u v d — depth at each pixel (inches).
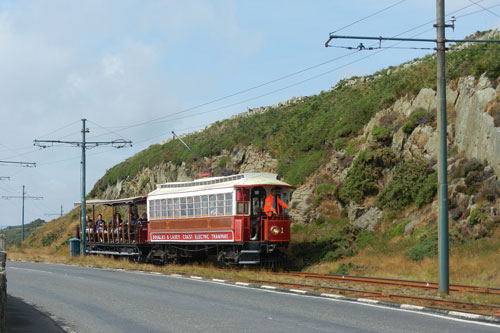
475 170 952.3
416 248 917.2
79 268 1147.3
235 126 1948.8
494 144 924.0
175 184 1202.6
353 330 430.0
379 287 717.3
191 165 1862.7
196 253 1142.3
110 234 1471.5
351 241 1077.8
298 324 459.5
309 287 730.8
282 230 999.6
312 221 1229.7
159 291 703.1
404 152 1141.1
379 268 912.3
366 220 1117.1
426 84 1175.0
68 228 2364.7
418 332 419.5
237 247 1030.4
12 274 972.6
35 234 2578.7
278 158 1546.5
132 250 1328.7
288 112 1795.0
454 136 1066.7
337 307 555.2
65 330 451.8
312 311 530.0
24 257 1624.0
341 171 1259.2
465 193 943.0
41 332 444.1
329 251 1055.6
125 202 1363.2
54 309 565.0
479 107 982.4
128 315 520.7
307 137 1494.8
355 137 1332.4
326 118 1504.7
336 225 1167.0
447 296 623.5
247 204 1014.4
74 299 638.5
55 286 772.6
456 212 940.0
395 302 580.4
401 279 801.6
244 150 1675.7
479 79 1016.2
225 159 1720.0
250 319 487.8
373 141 1202.0
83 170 1572.3
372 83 1561.3
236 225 1003.9
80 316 520.1
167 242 1178.0
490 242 840.9
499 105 941.2
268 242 981.2
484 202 903.1
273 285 765.9
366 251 1016.2
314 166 1355.8
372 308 548.1
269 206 1005.8
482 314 497.0
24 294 689.0
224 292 689.0
